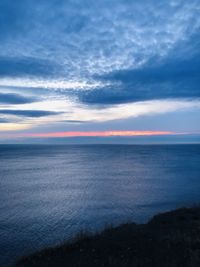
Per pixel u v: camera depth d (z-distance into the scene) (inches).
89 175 3302.2
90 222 1327.5
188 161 5319.9
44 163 5251.0
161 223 607.8
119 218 1392.7
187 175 3149.6
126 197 1937.7
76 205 1702.8
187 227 537.0
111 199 1877.5
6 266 816.3
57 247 457.7
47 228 1237.7
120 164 4862.2
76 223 1312.7
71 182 2723.9
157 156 7288.4
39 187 2415.1
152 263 342.3
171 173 3368.6
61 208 1624.0
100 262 363.3
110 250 416.5
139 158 6545.3
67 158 6904.5
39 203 1763.0
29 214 1487.5
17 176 3208.7
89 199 1884.8
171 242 424.2
